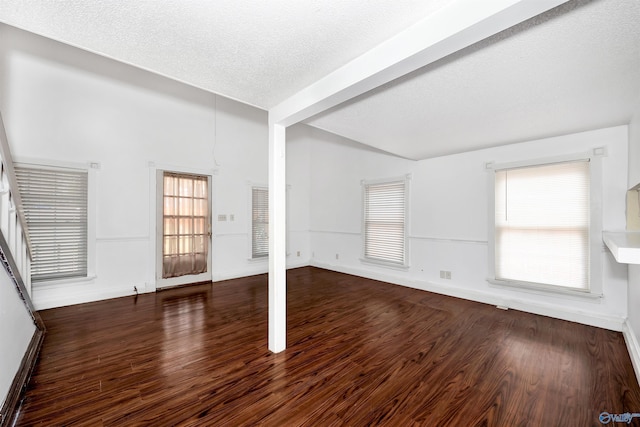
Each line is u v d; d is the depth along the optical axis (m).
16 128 3.33
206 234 4.99
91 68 3.84
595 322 3.01
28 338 2.38
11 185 2.16
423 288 4.51
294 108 2.29
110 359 2.35
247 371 2.19
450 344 2.65
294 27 1.45
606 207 2.94
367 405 1.81
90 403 1.80
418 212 4.60
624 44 1.46
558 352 2.47
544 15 1.26
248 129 5.51
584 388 1.97
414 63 1.52
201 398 1.87
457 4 1.25
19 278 2.14
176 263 4.66
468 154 4.00
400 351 2.52
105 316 3.33
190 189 4.81
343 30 1.47
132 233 4.21
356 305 3.79
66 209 3.68
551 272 3.31
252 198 5.57
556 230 3.27
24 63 3.38
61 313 3.42
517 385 2.01
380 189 5.18
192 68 1.89
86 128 3.81
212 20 1.39
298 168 6.38
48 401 1.81
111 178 4.02
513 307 3.60
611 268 2.93
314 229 6.50
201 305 3.76
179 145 4.67
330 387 1.99
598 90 2.01
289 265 6.23
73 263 3.76
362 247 5.46
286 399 1.86
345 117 2.63
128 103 4.16
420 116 2.59
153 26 1.44
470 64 1.70
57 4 1.28
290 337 2.82
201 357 2.40
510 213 3.63
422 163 4.54
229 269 5.26
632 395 1.88
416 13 1.34
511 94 2.11
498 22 1.19
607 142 2.92
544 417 1.70
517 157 3.54
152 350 2.51
